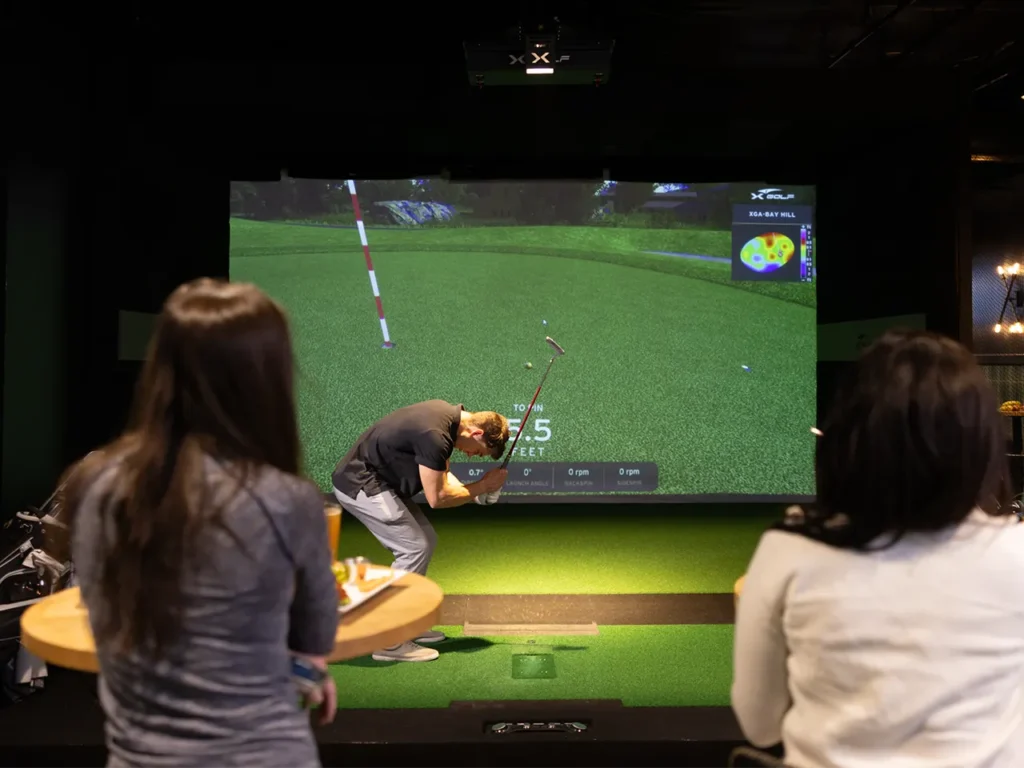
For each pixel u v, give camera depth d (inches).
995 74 227.5
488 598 167.0
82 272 182.1
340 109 194.2
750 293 291.4
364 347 291.1
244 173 240.8
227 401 38.8
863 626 36.9
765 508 274.8
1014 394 274.2
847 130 210.7
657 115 200.1
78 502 39.3
